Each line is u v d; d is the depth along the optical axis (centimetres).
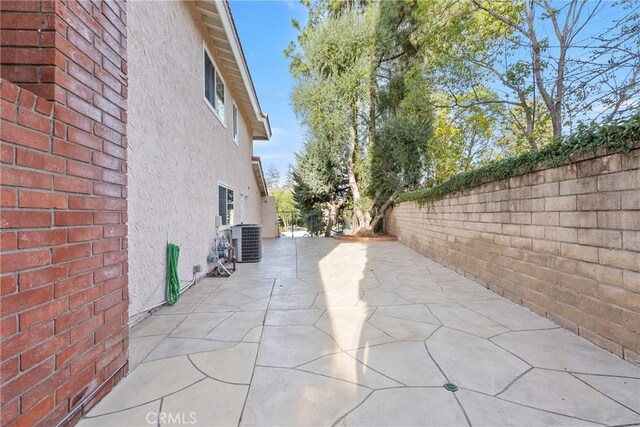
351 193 1675
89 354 201
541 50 689
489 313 386
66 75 184
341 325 351
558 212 342
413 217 1036
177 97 488
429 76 901
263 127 1279
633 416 192
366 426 186
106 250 221
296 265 749
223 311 403
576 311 316
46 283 167
